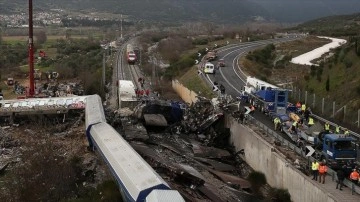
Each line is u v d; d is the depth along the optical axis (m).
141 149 44.97
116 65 109.31
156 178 31.23
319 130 40.84
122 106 61.62
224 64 89.44
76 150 49.41
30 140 52.78
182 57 110.88
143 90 74.94
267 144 41.34
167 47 127.31
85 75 88.62
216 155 46.34
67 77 98.88
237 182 39.56
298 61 94.50
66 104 62.22
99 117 50.75
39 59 127.81
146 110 56.28
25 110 60.88
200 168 42.00
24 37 198.62
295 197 35.38
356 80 55.97
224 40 141.38
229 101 58.75
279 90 51.94
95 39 188.50
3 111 60.50
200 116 56.53
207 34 172.38
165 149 46.97
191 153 46.44
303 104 53.25
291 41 125.25
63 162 43.50
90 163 45.50
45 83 87.19
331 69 66.12
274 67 93.06
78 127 58.94
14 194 37.94
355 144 34.81
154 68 98.94
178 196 29.19
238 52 107.81
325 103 55.16
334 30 149.50
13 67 112.06
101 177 42.69
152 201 28.39
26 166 42.81
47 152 46.12
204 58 99.94
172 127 55.19
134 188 30.95
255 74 83.75
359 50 62.72
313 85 65.56
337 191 31.09
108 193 37.91
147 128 54.66
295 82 73.44
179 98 78.44
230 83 74.62
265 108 53.31
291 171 35.91
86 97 64.12
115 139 42.00
